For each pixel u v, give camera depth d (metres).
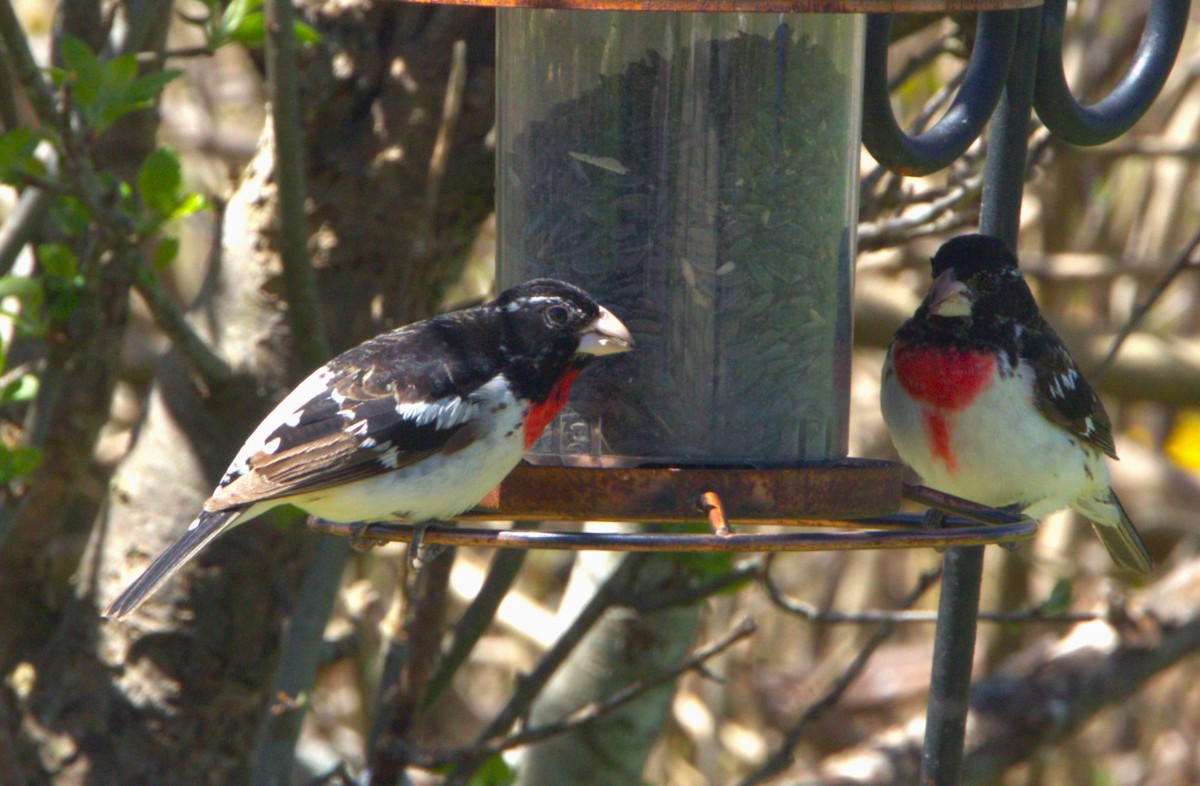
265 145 10.32
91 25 10.03
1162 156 15.45
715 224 8.26
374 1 10.17
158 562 7.70
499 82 8.77
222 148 17.50
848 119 8.50
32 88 8.57
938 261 8.70
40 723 10.51
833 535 6.56
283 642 9.68
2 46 9.50
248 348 10.20
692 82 8.23
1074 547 17.88
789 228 8.34
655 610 10.06
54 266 9.19
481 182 10.34
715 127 8.23
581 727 10.05
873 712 18.80
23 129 8.63
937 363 8.67
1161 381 16.47
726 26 8.23
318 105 10.18
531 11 8.45
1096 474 9.20
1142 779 17.47
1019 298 8.71
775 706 19.16
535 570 18.39
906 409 8.86
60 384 10.29
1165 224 17.38
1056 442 8.80
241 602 10.41
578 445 8.34
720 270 8.28
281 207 8.68
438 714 16.92
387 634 10.15
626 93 8.27
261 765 9.41
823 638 19.83
